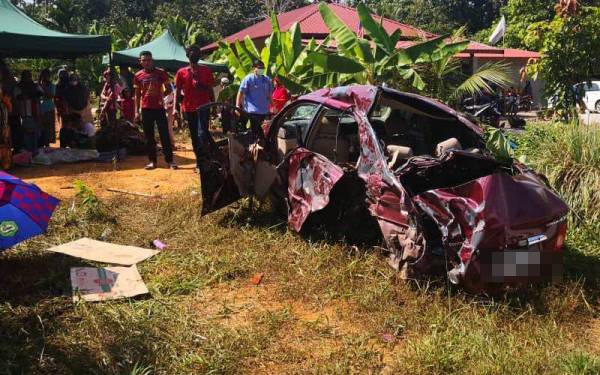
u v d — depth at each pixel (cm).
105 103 1159
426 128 597
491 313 423
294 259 526
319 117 587
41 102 1102
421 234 438
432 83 1091
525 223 430
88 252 533
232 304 443
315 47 1369
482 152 524
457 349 370
